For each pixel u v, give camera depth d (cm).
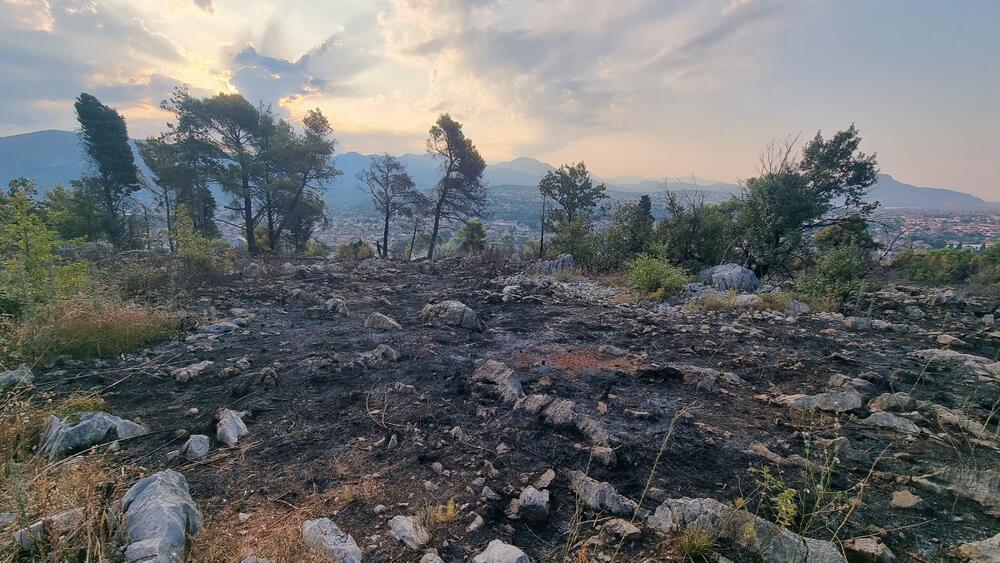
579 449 348
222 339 616
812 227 1348
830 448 356
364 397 437
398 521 263
